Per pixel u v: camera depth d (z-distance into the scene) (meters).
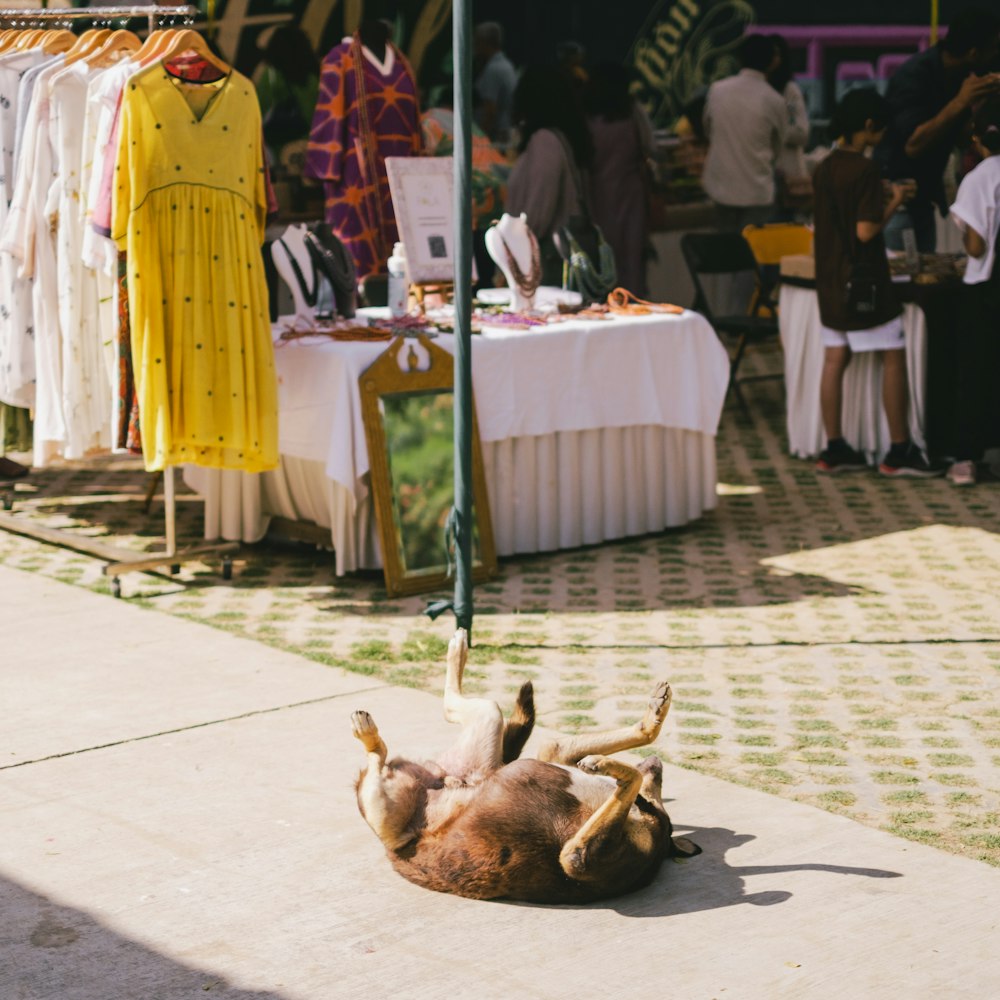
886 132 9.58
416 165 7.49
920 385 8.66
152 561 6.66
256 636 6.01
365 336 6.77
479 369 6.82
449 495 6.76
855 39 14.43
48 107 6.62
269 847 4.18
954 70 9.45
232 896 3.91
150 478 8.08
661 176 12.27
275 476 7.16
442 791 3.92
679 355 7.47
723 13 14.20
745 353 12.16
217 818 4.36
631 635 6.08
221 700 5.28
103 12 7.12
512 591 6.68
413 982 3.50
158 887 3.95
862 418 8.88
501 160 10.66
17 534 7.51
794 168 12.28
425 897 3.90
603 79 10.34
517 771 3.84
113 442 6.50
